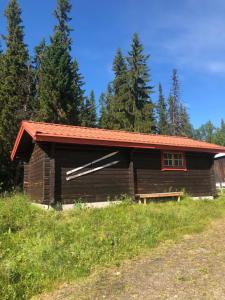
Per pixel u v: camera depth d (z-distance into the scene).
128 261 7.32
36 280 6.28
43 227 8.90
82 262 7.02
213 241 8.67
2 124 21.77
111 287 5.94
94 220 9.65
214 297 5.25
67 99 26.61
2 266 6.61
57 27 33.00
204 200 14.77
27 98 28.27
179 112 46.09
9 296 5.67
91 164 12.11
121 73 41.53
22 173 22.42
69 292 5.85
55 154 11.40
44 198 10.84
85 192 11.77
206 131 92.69
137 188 13.45
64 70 27.14
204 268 6.61
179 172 15.10
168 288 5.72
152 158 14.20
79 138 11.12
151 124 35.91
